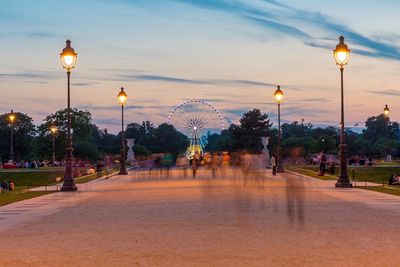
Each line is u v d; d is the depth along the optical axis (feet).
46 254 50.03
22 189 154.61
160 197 107.86
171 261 46.06
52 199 109.81
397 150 385.91
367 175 196.54
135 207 89.51
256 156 137.69
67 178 132.36
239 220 70.59
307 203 93.35
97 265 45.03
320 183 149.79
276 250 50.29
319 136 475.31
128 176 205.36
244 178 139.85
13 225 70.54
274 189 124.88
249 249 50.85
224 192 116.37
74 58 135.33
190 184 149.38
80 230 64.49
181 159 274.36
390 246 52.21
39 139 471.21
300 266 43.73
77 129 472.44
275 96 209.05
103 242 55.67
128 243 54.80
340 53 135.03
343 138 135.03
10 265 45.50
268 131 469.57
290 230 62.03
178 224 67.67
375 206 88.53
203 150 358.23
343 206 88.43
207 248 51.55
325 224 66.90
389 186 139.95
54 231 64.23
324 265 44.01
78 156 461.37
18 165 298.97
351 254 48.39
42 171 235.20
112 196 114.32
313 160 272.72
